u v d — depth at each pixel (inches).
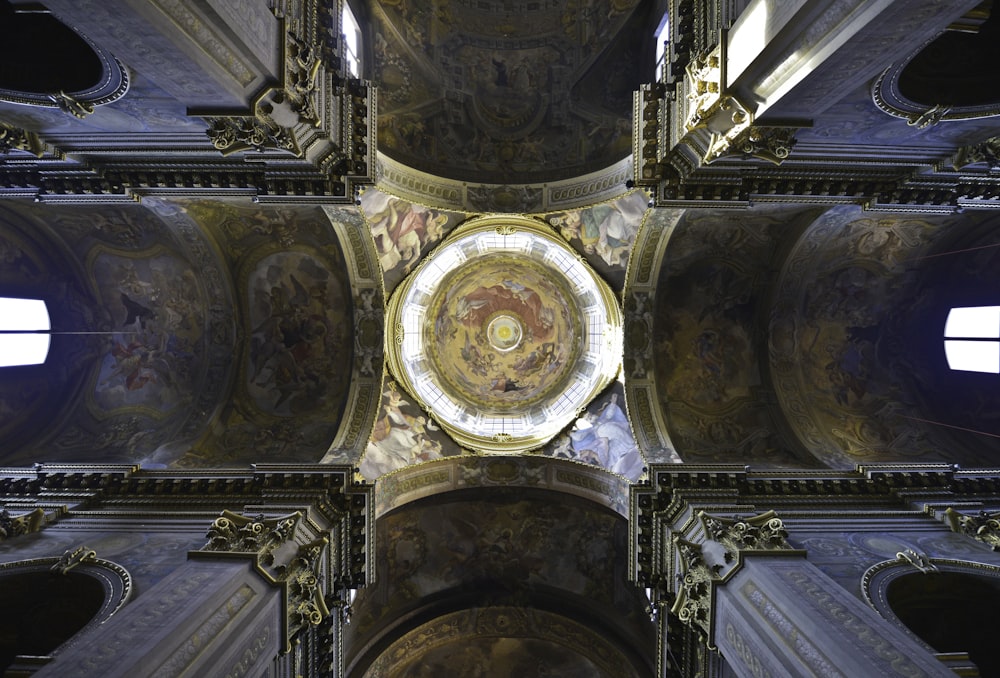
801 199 513.7
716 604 425.7
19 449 583.8
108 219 579.8
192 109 366.9
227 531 421.7
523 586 764.0
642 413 661.9
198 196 520.1
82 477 532.4
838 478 547.5
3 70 362.3
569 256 756.6
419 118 687.7
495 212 709.3
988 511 484.4
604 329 747.4
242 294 655.8
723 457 625.6
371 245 636.1
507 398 874.8
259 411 660.1
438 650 759.7
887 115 400.2
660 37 641.6
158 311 652.7
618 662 713.6
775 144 403.2
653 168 527.5
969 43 379.9
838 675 296.2
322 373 684.1
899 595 442.6
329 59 482.0
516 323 906.7
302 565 445.7
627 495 643.5
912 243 601.3
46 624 449.4
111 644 298.2
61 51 361.1
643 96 531.8
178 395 654.5
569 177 698.2
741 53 366.3
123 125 413.4
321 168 492.4
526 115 728.3
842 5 284.4
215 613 343.0
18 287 603.5
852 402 661.9
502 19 736.3
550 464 728.3
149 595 348.8
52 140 432.5
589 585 740.0
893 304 661.3
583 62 711.7
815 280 647.1
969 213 556.1
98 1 256.4
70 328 643.5
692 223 599.5
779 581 380.5
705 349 684.1
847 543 467.2
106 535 473.1
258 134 387.9
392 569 730.2
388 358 687.7
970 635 451.5
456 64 719.7
